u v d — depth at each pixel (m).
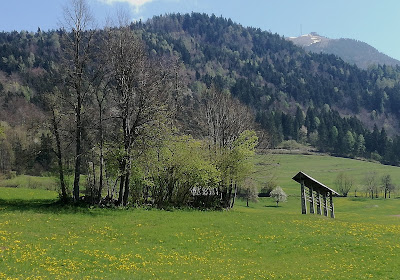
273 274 24.78
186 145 53.16
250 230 38.19
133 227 36.97
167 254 28.98
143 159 49.12
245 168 59.00
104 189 52.44
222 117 66.00
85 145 48.16
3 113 116.88
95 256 26.73
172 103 58.94
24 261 23.97
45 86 50.69
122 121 49.25
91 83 46.28
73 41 45.91
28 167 75.12
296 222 44.06
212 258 28.69
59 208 43.50
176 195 54.53
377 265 27.25
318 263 27.86
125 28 48.41
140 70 47.62
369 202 125.56
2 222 34.59
